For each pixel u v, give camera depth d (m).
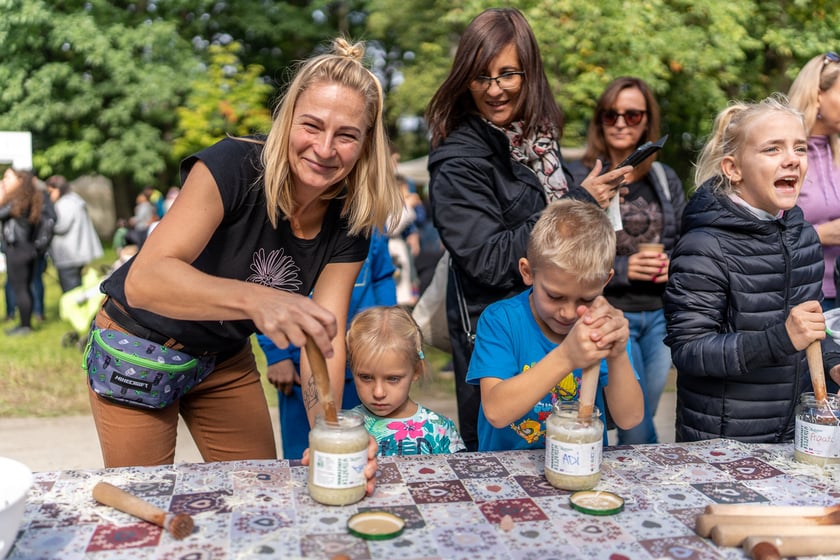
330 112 1.61
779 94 2.82
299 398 2.80
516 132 2.52
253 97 9.52
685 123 9.36
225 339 1.99
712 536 1.35
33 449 4.43
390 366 2.29
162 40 14.24
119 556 1.28
